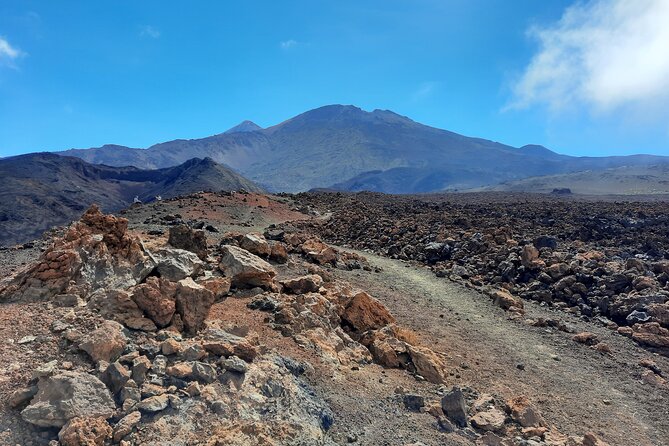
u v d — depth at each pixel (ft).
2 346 31.37
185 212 146.30
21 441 24.98
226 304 48.39
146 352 33.22
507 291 83.71
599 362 57.11
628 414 45.21
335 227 146.82
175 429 27.32
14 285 39.78
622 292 77.30
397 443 32.89
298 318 46.62
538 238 100.78
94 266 42.96
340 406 35.58
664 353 61.67
